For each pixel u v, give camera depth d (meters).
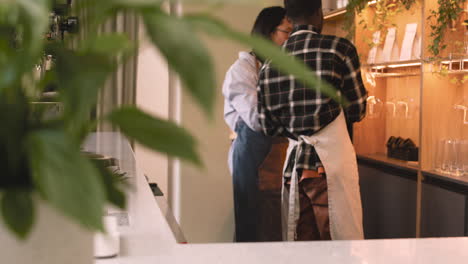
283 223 2.52
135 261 0.98
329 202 2.33
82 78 0.37
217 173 4.68
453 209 3.08
